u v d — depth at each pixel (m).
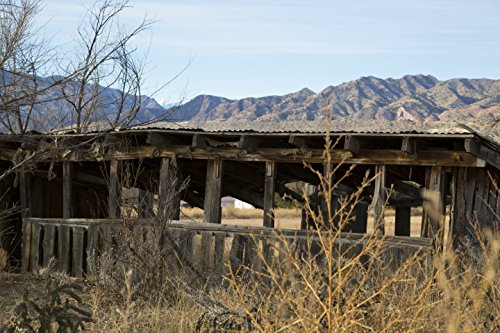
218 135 10.99
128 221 9.48
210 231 10.89
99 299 7.80
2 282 10.19
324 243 4.09
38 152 7.07
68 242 12.48
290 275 4.14
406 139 9.74
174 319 6.68
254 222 30.64
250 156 11.23
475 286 5.20
